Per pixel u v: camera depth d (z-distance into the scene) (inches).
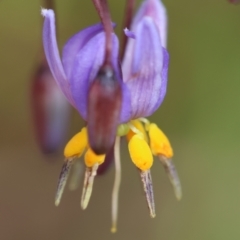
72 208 5.9
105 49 3.6
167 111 5.8
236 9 5.6
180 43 5.6
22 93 5.7
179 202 5.9
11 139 5.9
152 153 4.0
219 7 5.6
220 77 5.7
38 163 5.9
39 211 5.9
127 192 5.9
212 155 5.9
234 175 5.9
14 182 5.9
